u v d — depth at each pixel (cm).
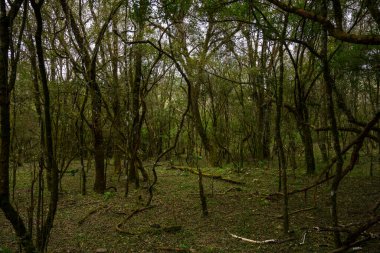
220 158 1678
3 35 366
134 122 1018
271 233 641
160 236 642
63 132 1021
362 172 1267
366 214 729
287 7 466
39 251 421
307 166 1240
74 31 907
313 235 615
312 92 1467
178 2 631
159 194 993
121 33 917
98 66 1076
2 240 625
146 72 1044
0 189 368
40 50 415
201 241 611
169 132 1905
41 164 444
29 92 843
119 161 1284
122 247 591
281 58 616
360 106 1681
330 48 998
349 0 899
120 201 913
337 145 463
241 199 917
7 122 369
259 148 1673
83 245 602
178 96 2023
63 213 804
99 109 988
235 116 1853
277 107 630
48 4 905
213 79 1673
